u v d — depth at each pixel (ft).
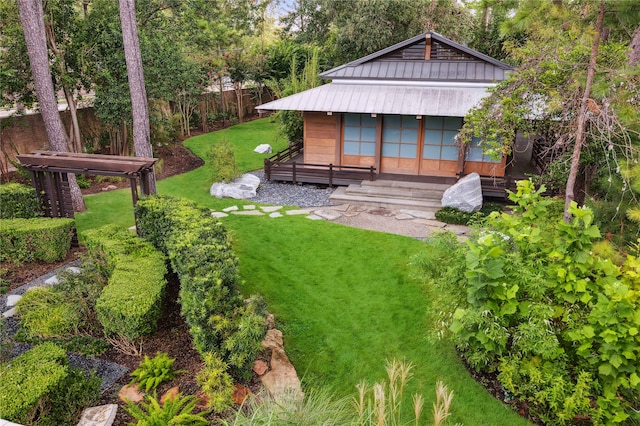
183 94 69.72
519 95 25.12
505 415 17.07
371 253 30.99
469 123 27.07
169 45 52.65
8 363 15.06
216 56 79.92
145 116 39.09
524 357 17.33
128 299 18.94
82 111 55.31
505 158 45.70
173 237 22.72
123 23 36.47
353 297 25.54
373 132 49.29
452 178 47.91
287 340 21.79
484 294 17.07
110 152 57.67
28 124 50.85
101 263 24.56
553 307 17.11
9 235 27.58
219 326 16.30
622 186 20.92
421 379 19.12
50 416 13.97
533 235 17.58
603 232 21.47
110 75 47.65
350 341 21.75
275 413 12.76
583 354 15.85
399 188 44.75
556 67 23.76
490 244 16.89
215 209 40.73
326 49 88.02
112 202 42.73
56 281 25.90
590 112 21.95
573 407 15.43
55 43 46.21
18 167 46.83
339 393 18.44
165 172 54.34
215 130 79.82
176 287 24.70
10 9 43.60
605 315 15.05
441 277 19.95
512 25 21.38
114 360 18.37
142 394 16.11
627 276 16.60
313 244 32.58
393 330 22.53
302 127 59.67
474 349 18.08
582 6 21.36
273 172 49.57
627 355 14.78
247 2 95.09
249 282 27.12
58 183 30.83
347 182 47.47
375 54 49.08
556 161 29.94
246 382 17.26
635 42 23.47
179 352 18.90
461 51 47.62
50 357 15.02
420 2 73.97
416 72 48.01
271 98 100.12
